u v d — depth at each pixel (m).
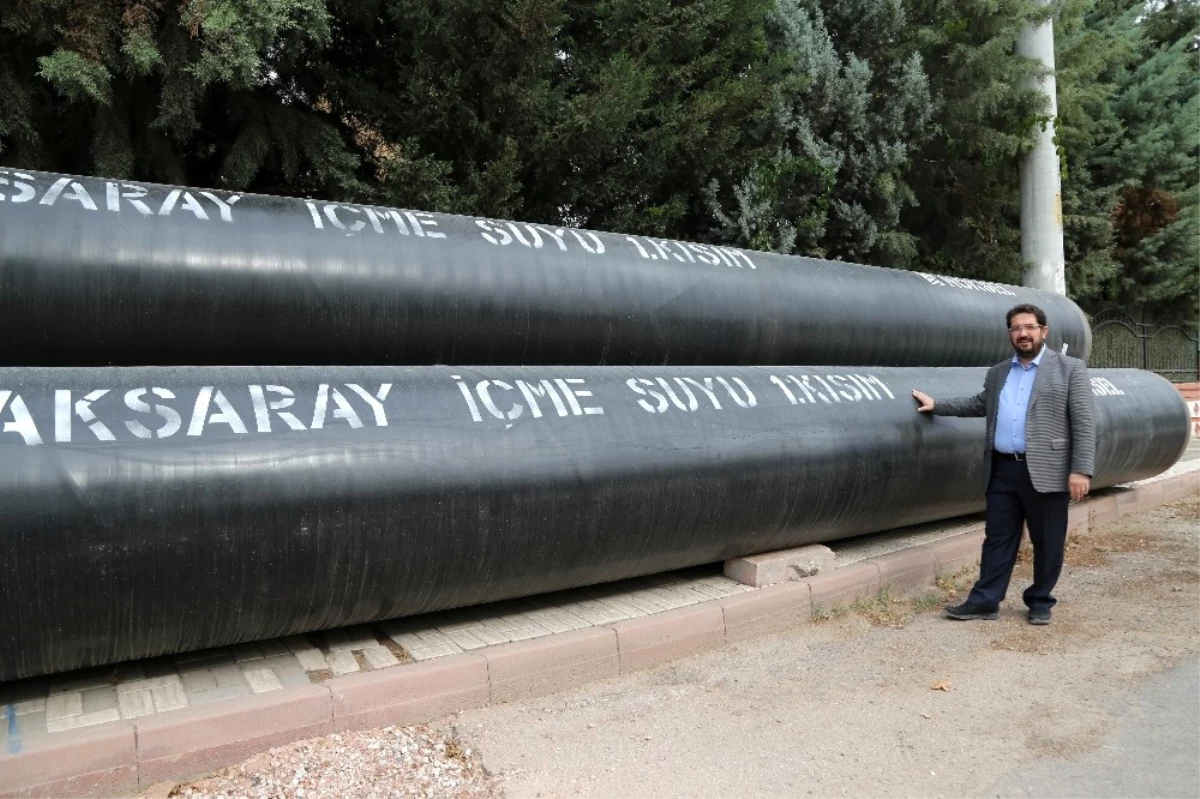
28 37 6.46
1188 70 20.73
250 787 2.83
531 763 3.07
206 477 3.04
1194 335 18.89
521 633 3.97
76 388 3.08
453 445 3.59
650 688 3.79
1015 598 5.30
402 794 2.85
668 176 10.34
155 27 6.43
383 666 3.55
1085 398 4.62
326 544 3.26
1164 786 2.93
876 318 6.20
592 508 3.93
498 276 4.45
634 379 4.49
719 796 2.86
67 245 3.42
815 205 11.62
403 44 8.45
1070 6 14.76
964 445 5.68
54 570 2.80
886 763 3.10
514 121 8.53
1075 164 17.61
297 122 7.86
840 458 4.90
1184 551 6.49
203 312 3.69
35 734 2.83
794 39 11.26
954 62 12.85
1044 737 3.31
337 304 3.99
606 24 9.29
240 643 3.75
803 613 4.70
